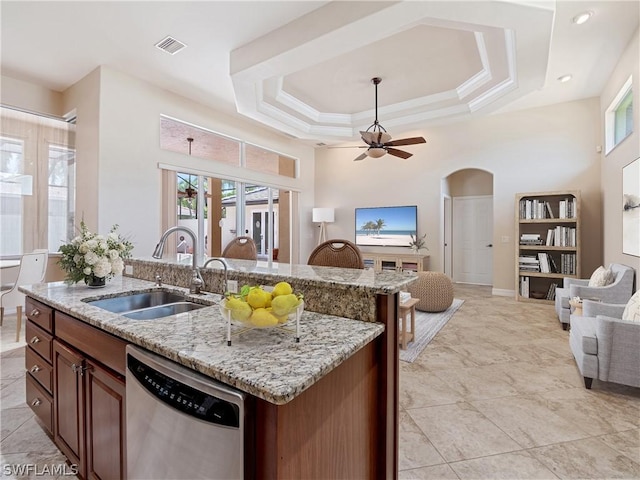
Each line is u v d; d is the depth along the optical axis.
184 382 0.95
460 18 2.64
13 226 4.19
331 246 2.47
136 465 1.10
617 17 3.13
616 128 4.42
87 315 1.40
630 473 1.59
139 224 4.29
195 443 0.90
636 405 2.21
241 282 1.69
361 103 5.33
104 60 3.79
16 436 1.87
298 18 3.01
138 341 1.12
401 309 3.21
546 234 5.44
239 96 4.28
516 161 5.64
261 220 6.70
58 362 1.62
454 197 7.55
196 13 2.97
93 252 2.00
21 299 3.34
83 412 1.44
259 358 0.94
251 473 0.83
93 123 3.97
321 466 0.95
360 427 1.15
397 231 6.86
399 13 2.57
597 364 2.37
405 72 4.24
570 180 5.22
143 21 3.07
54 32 3.26
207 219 5.52
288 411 0.83
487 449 1.78
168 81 4.36
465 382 2.54
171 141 4.85
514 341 3.45
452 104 4.99
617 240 4.09
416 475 1.58
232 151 5.85
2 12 2.94
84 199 4.11
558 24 3.23
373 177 7.17
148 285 2.11
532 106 5.44
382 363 1.25
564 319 3.82
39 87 4.35
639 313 2.40
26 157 4.27
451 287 4.62
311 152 7.81
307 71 4.23
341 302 1.34
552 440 1.85
